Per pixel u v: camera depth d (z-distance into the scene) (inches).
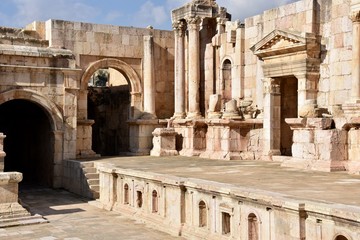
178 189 668.1
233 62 1185.4
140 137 1266.0
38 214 781.9
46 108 1076.5
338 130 788.0
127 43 1289.4
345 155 791.7
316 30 973.8
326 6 970.7
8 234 672.4
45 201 939.3
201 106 1298.0
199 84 1282.0
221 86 1229.1
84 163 1005.8
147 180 753.6
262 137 1079.6
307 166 819.4
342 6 929.5
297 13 1007.6
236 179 683.4
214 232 605.3
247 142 1074.7
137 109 1301.7
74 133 1106.7
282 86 1077.1
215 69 1258.6
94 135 1519.4
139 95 1306.6
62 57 1095.6
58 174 1093.8
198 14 1247.5
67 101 1098.1
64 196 994.7
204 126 1190.9
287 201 484.1
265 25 1093.8
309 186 605.6
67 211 841.5
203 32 1306.6
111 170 854.5
